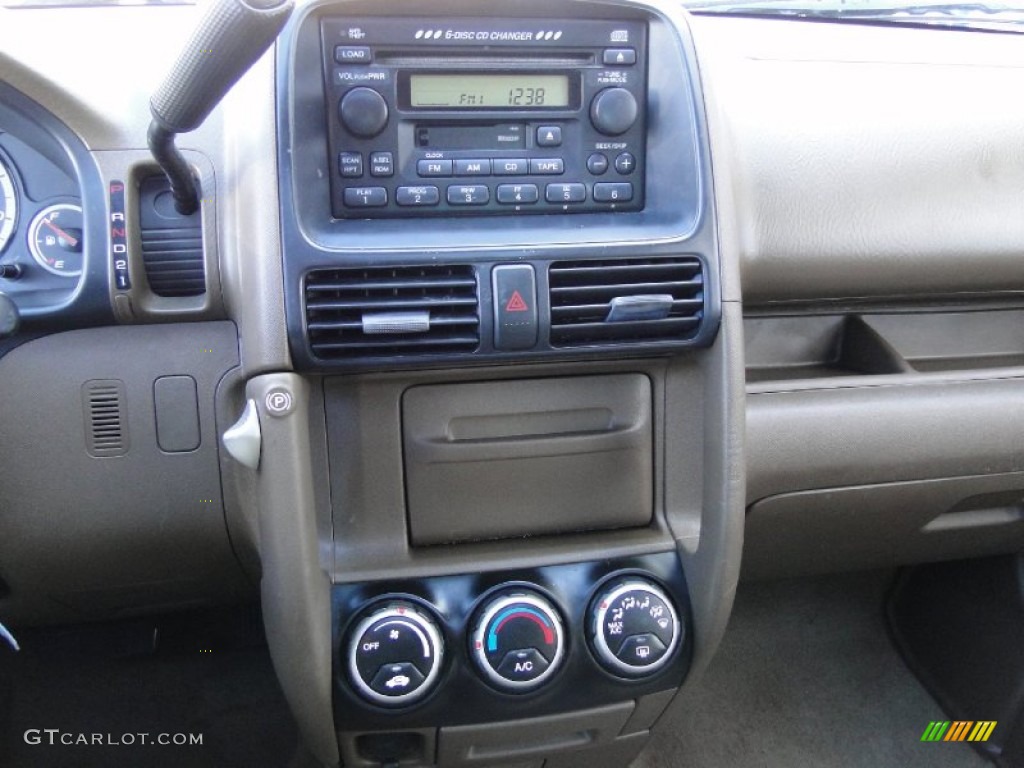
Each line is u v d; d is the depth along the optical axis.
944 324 1.61
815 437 1.34
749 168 1.34
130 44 1.12
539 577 1.13
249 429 0.98
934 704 1.89
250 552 1.26
